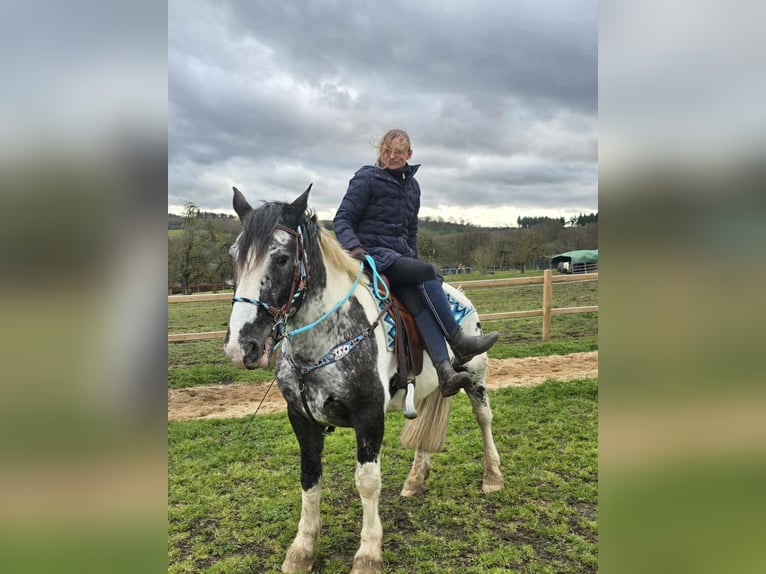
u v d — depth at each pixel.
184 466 4.05
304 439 2.57
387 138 2.76
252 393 6.54
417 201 3.00
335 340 2.33
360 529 2.95
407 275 2.64
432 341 2.63
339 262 2.44
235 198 2.34
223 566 2.61
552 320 12.09
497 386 6.29
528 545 2.73
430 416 3.20
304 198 2.16
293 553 2.56
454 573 2.51
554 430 4.57
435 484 3.50
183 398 6.34
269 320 2.02
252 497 3.47
